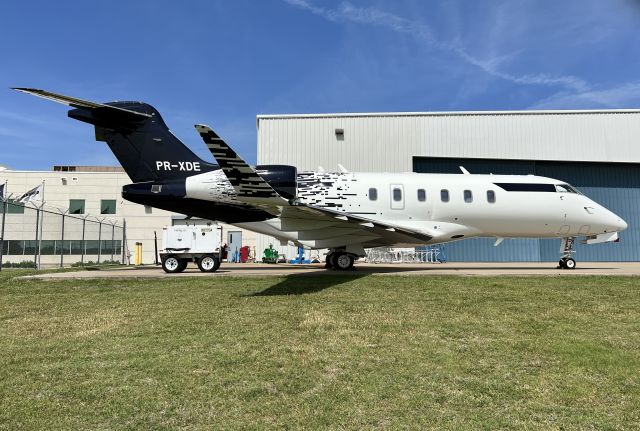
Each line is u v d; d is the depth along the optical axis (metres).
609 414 4.09
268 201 12.32
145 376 5.15
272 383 4.90
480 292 10.55
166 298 10.42
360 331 7.07
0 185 36.41
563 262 17.91
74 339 6.86
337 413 4.13
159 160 16.47
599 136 28.22
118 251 36.09
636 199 29.67
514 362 5.58
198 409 4.24
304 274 14.27
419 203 16.66
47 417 4.10
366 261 28.88
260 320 7.91
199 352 6.05
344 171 17.83
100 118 16.20
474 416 4.06
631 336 6.80
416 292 10.60
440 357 5.77
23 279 13.49
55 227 34.44
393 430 3.79
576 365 5.44
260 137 27.86
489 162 28.67
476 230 17.08
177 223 37.03
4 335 7.20
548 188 17.12
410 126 28.00
